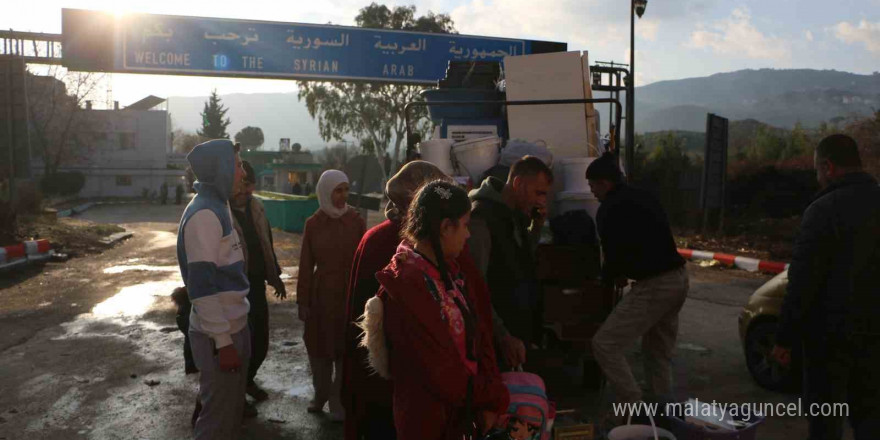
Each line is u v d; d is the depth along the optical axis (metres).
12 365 6.50
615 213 4.59
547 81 6.65
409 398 2.38
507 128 7.24
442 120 7.31
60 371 6.31
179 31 20.06
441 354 2.32
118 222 27.45
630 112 17.05
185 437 4.74
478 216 3.72
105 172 57.97
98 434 4.79
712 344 7.54
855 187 3.19
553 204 5.79
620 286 5.18
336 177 4.96
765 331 5.85
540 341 5.26
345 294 5.02
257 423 5.05
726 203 21.86
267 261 5.21
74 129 53.53
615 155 5.74
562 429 3.75
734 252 15.44
